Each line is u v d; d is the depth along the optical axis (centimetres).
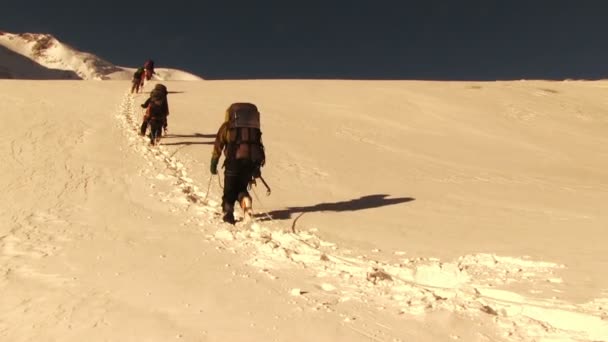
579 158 1695
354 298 422
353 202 870
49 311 395
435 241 610
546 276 443
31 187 825
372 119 2092
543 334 340
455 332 353
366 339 346
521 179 1212
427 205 855
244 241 598
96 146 1178
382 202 872
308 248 567
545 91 3278
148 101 1308
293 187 977
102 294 429
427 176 1180
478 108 2517
